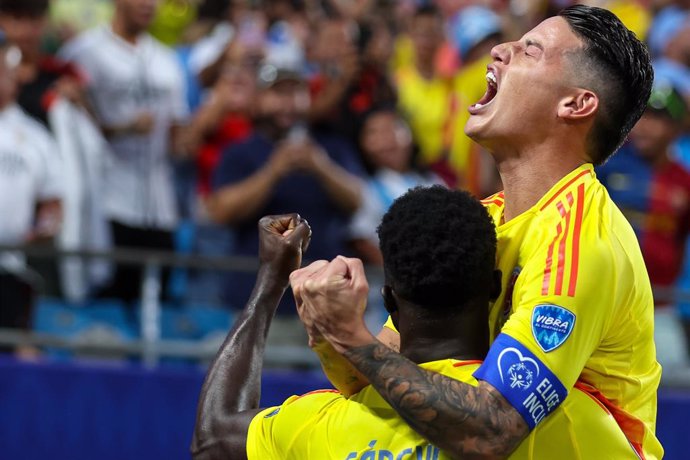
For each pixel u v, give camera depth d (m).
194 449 4.00
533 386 3.46
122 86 10.06
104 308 8.84
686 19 12.77
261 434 3.86
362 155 10.66
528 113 3.83
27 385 8.41
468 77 11.48
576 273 3.54
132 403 8.54
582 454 3.63
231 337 4.13
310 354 8.89
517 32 11.97
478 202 3.68
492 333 3.82
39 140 9.33
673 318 9.22
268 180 9.28
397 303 3.68
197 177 10.68
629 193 9.90
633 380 3.80
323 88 10.71
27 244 8.74
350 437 3.71
